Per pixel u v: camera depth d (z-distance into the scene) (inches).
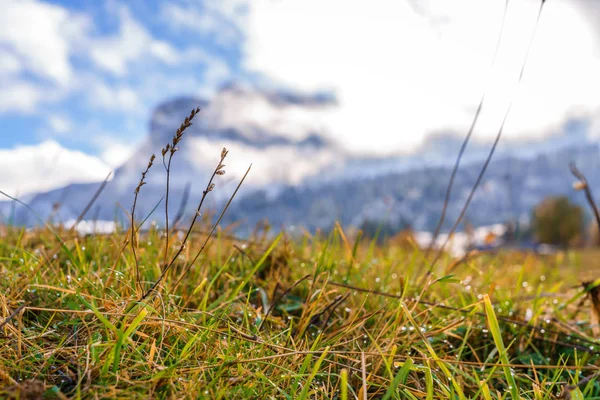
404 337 82.5
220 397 56.0
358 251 155.8
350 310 95.7
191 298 91.7
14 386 49.6
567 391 60.0
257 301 102.1
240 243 130.0
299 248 146.6
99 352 62.1
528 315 109.9
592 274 118.9
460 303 112.9
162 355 67.7
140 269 95.8
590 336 104.3
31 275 80.3
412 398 64.5
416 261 159.2
